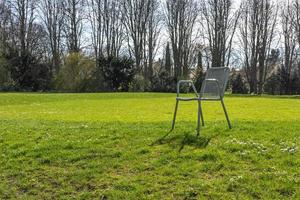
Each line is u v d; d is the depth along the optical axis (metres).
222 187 4.30
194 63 53.16
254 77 51.41
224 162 5.02
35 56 43.97
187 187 4.36
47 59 48.78
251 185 4.31
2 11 46.97
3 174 5.01
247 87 51.62
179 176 4.65
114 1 50.91
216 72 7.31
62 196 4.38
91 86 39.22
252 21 51.47
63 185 4.63
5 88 39.44
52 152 5.71
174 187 4.39
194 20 52.66
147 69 51.94
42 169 5.12
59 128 7.52
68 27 49.53
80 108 15.55
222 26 51.50
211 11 51.88
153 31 52.47
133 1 50.75
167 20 52.69
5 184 4.73
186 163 5.06
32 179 4.82
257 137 6.33
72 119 10.38
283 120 8.60
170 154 5.43
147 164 5.09
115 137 6.50
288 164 4.93
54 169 5.10
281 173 4.59
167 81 42.66
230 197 4.09
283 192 4.16
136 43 50.94
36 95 26.77
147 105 17.11
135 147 5.86
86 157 5.47
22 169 5.14
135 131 6.93
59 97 24.92
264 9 51.12
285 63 52.66
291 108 14.83
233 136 6.42
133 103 18.86
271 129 7.07
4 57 40.53
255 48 51.44
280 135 6.48
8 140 6.59
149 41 52.19
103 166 5.09
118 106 16.58
